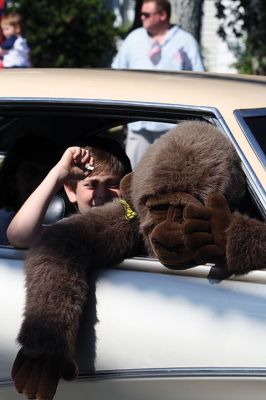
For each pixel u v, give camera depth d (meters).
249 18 10.80
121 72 3.95
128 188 3.43
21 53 10.25
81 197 3.90
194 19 10.35
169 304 3.28
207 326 3.21
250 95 3.55
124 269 3.41
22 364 3.28
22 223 3.61
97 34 14.07
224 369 3.17
